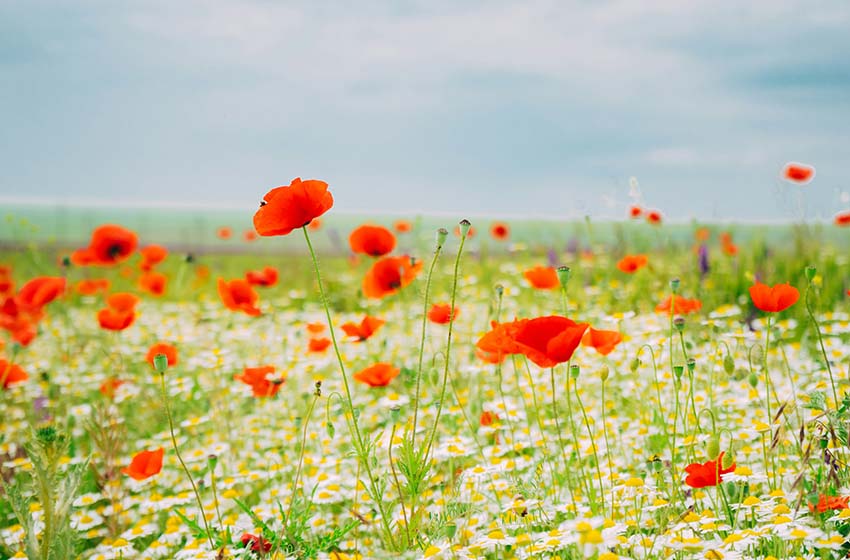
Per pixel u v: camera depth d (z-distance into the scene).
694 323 4.80
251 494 3.69
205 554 2.46
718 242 7.18
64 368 5.94
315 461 3.42
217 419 4.49
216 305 7.88
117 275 9.34
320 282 2.22
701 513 2.46
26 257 8.26
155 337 6.72
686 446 2.76
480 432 3.44
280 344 6.16
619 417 3.77
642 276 6.95
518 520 2.53
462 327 6.01
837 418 2.31
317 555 2.50
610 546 2.05
